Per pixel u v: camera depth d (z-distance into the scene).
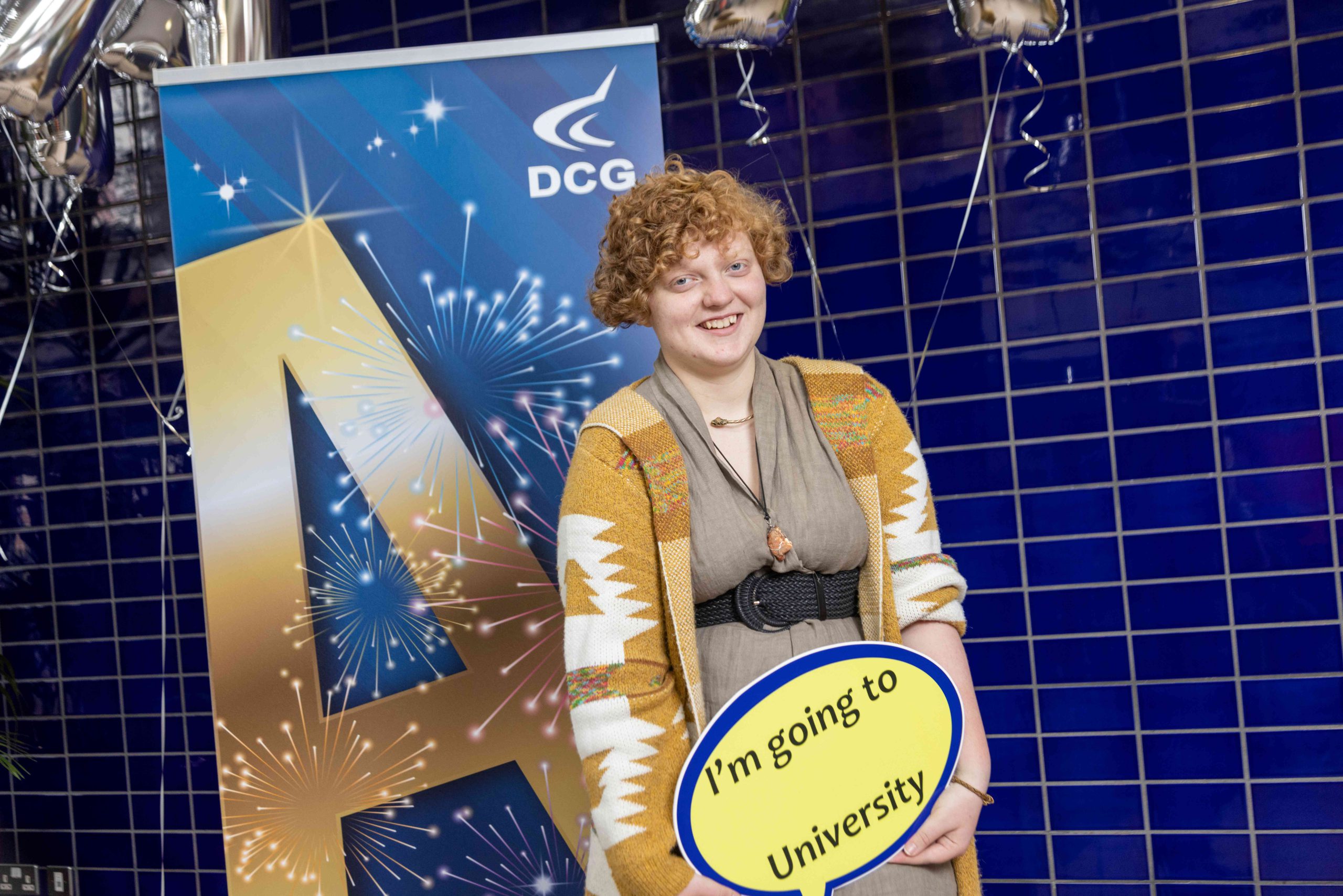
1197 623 2.64
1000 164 2.70
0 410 2.63
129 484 3.17
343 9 3.10
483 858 1.84
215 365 1.82
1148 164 2.62
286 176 1.81
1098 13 2.64
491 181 1.83
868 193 2.79
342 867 1.83
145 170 3.13
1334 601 2.56
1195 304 2.61
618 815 1.07
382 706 1.84
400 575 1.84
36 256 3.20
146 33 2.08
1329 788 2.57
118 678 3.19
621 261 1.21
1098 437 2.68
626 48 1.85
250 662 1.82
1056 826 2.73
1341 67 2.52
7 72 1.82
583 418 1.85
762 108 2.56
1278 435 2.58
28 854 3.24
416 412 1.83
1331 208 2.53
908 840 1.12
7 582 3.23
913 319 2.77
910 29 2.74
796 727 1.08
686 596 1.13
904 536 1.24
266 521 1.82
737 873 1.05
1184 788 2.66
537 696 1.84
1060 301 2.68
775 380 1.25
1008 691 2.75
